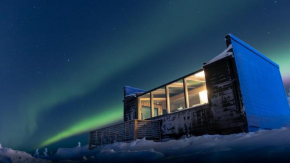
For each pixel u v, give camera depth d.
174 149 4.86
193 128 9.79
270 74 11.30
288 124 10.43
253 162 2.78
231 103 8.48
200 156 3.60
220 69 9.17
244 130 7.82
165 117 11.40
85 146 12.21
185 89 11.04
